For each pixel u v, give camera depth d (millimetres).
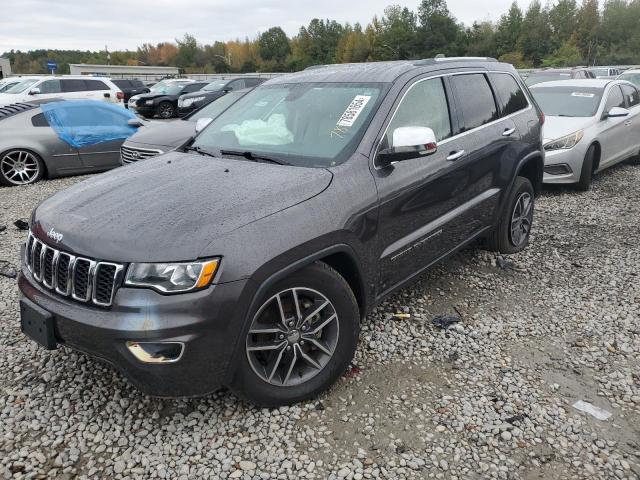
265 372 2885
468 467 2602
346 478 2527
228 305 2523
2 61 59531
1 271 4863
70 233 2713
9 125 8977
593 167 8422
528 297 4457
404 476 2543
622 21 67312
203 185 3023
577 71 17688
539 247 5648
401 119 3607
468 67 4551
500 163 4633
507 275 4895
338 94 3771
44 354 3525
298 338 2932
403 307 4219
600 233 6133
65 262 2680
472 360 3512
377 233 3283
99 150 9703
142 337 2436
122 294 2484
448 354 3580
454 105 4164
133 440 2770
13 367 3381
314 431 2826
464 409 3004
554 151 7781
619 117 8344
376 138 3387
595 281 4781
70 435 2797
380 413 2973
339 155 3309
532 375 3352
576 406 3053
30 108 9305
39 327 2742
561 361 3518
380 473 2559
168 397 2607
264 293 2641
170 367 2504
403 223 3523
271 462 2623
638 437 2818
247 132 3852
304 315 2924
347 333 3088
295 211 2820
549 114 8625
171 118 23938
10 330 3832
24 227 6254
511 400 3098
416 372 3365
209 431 2824
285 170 3189
